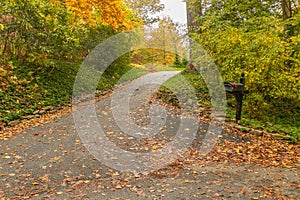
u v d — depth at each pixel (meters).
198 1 12.33
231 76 8.38
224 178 4.59
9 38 9.95
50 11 10.65
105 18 11.94
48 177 4.49
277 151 5.99
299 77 7.64
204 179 4.54
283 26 9.38
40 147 5.82
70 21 12.07
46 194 3.97
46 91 10.20
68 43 11.15
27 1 9.89
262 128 7.27
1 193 3.94
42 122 7.76
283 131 7.17
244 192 4.05
